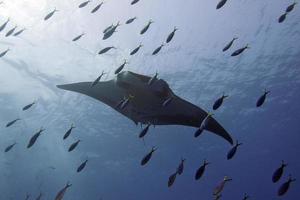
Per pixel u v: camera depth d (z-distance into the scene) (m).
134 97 4.84
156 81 4.89
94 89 5.69
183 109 5.09
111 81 5.61
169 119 5.11
